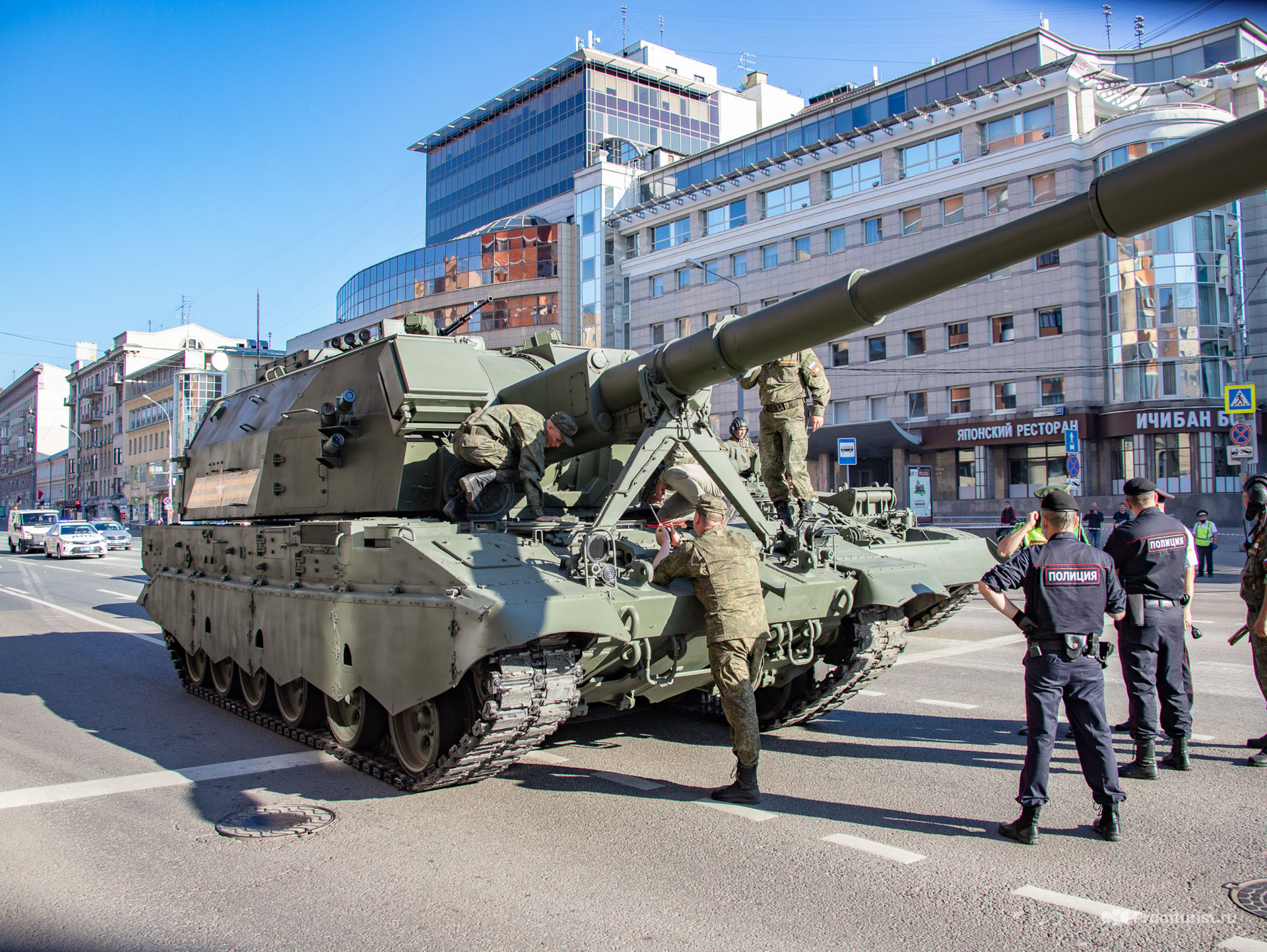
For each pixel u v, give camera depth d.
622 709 6.86
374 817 5.73
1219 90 33.47
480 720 5.40
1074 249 33.38
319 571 7.18
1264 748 6.62
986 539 9.56
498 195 73.25
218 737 7.97
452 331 9.21
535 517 6.90
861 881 4.61
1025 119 34.34
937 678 9.98
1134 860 4.87
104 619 17.14
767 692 8.08
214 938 4.05
